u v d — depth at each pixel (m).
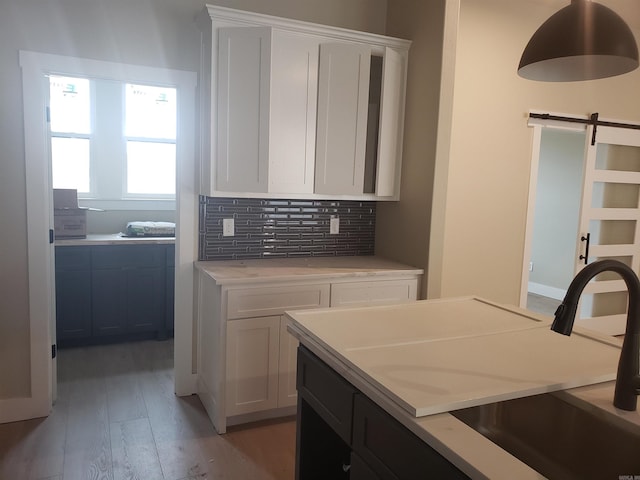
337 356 1.46
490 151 4.03
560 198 6.43
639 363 1.21
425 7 3.17
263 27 2.87
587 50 1.53
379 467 1.23
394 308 1.99
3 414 2.85
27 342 2.88
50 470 2.41
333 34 3.06
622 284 4.88
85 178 4.58
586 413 1.26
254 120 2.92
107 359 3.88
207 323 3.03
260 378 2.85
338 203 3.62
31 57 2.73
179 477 2.39
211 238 3.25
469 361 1.42
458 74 3.84
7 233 2.78
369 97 3.42
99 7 2.87
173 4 3.02
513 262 4.21
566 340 1.64
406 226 3.38
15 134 2.75
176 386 3.27
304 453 1.75
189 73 3.08
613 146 4.68
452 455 0.98
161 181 4.86
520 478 0.90
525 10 4.02
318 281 2.93
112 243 4.00
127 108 4.65
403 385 1.23
